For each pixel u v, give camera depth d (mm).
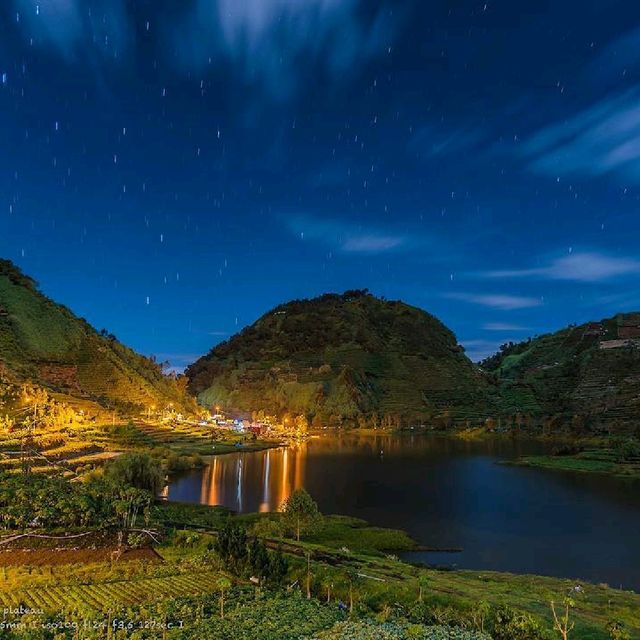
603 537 100938
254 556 59156
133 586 54062
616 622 48281
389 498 135500
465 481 162375
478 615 48125
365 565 69250
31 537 66062
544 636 43156
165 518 85250
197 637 42000
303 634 43531
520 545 95312
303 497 83438
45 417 154500
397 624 46062
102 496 75812
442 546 94188
